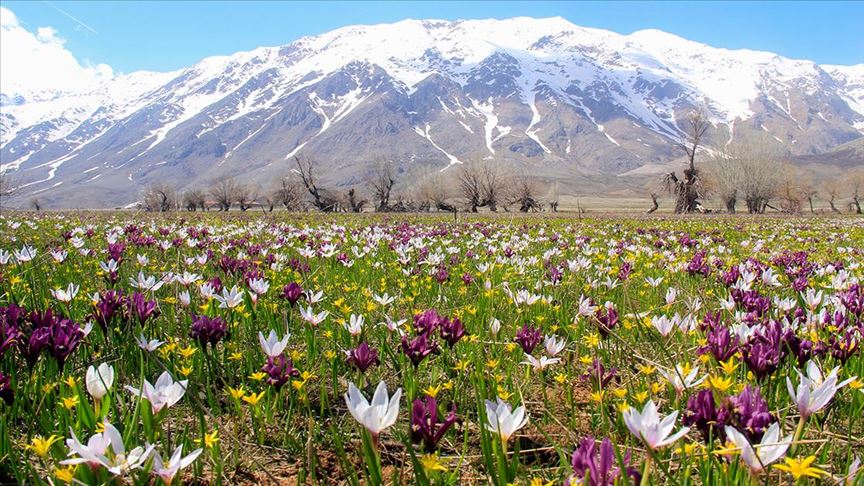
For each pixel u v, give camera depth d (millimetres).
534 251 14211
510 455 3369
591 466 2045
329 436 3719
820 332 4844
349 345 5137
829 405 3793
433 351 4180
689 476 2693
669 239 17219
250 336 5547
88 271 8961
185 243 13359
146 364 4594
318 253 11148
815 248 15250
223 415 4008
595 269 10164
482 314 6438
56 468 2344
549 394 4410
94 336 5078
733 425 2451
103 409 3006
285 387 4156
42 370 4113
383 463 3344
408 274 8797
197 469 3127
